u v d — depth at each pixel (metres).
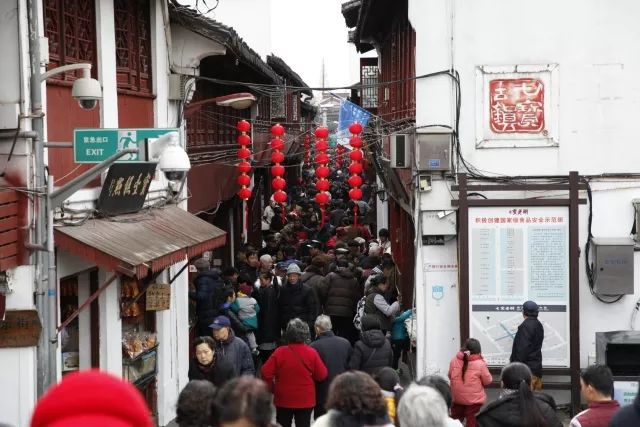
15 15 10.59
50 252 10.86
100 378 2.65
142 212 14.45
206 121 22.84
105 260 11.29
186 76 17.12
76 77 12.93
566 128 16.47
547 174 16.52
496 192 16.27
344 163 57.62
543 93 16.42
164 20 16.66
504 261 15.76
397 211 25.89
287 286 18.75
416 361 17.38
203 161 21.72
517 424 9.16
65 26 12.57
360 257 25.66
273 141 23.72
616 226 16.47
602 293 16.14
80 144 11.83
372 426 6.50
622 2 16.34
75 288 13.56
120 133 11.83
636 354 14.27
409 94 20.53
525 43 16.42
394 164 16.77
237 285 18.95
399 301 21.02
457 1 16.42
